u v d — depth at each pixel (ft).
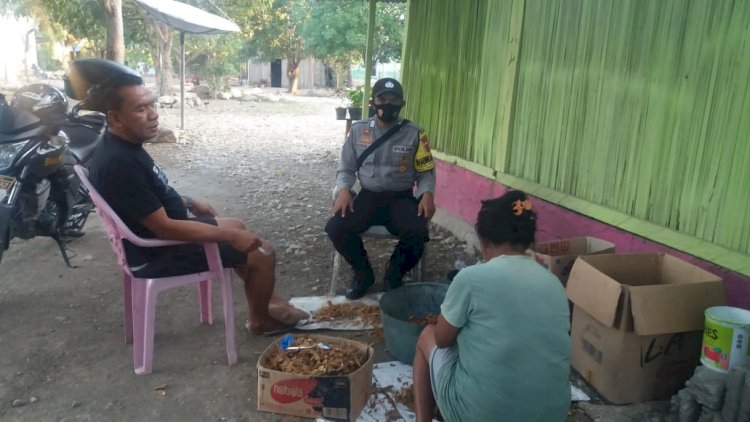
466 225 17.71
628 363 8.95
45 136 12.79
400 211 12.79
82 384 9.71
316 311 12.36
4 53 82.28
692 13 10.02
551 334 6.68
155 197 9.34
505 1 15.62
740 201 9.30
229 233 9.77
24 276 14.23
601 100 12.24
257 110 62.39
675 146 10.45
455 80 18.45
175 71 98.02
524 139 15.10
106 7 34.71
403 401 9.22
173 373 10.09
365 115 24.21
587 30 12.62
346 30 67.15
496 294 6.71
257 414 9.00
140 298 9.94
